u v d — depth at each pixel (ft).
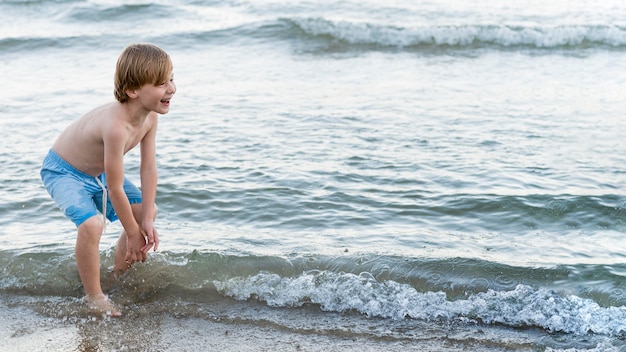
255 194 18.48
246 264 14.38
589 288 13.58
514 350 11.94
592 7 48.78
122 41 41.16
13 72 34.04
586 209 17.57
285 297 13.51
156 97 12.35
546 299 13.25
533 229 16.63
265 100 28.19
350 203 18.02
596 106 27.78
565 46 41.65
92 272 13.01
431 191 18.78
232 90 29.96
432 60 38.24
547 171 20.26
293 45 40.86
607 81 32.89
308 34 42.37
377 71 34.99
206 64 35.81
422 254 14.84
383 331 12.53
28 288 13.85
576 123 25.23
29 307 13.19
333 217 17.16
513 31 42.01
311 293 13.56
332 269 14.26
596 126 24.86
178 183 19.07
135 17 47.01
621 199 18.10
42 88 30.42
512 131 24.17
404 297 13.41
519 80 33.09
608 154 21.81
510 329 12.59
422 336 12.37
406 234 16.15
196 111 26.37
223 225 16.71
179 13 47.70
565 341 12.18
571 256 15.06
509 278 13.94
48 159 13.30
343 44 41.63
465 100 28.58
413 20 45.50
